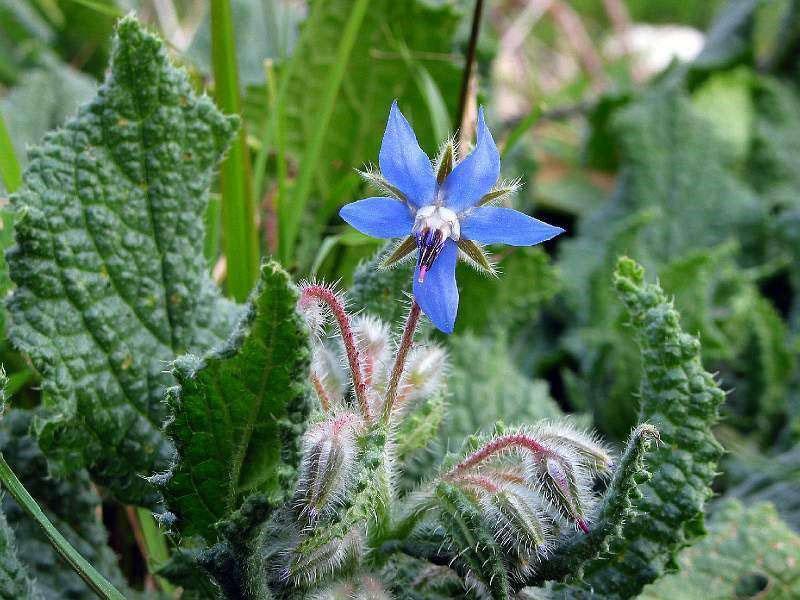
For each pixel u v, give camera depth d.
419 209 0.11
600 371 0.21
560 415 0.18
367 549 0.12
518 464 0.13
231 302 0.15
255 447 0.11
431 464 0.16
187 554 0.13
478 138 0.10
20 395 0.17
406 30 0.21
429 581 0.13
